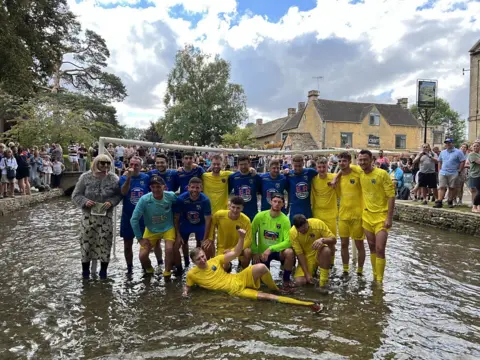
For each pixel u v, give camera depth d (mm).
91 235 5891
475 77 29672
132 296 5254
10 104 22219
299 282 5824
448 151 11250
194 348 3799
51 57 28531
